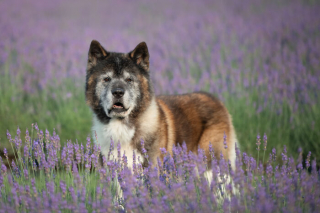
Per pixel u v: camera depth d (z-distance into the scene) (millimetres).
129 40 24906
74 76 16938
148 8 42000
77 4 48062
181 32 26078
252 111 12852
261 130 12023
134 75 8117
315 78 13625
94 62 8570
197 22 29266
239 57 18375
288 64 15961
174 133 8500
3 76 17484
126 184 5820
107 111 7844
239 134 12125
